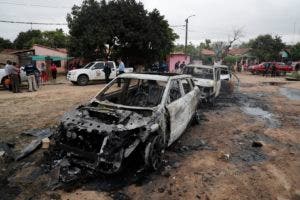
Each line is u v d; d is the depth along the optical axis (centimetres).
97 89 1677
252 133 791
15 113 928
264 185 476
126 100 634
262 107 1229
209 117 973
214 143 686
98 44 2475
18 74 1475
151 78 605
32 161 521
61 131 473
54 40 5647
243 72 4331
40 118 855
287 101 1424
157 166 505
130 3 2594
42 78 2194
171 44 2986
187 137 725
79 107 529
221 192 444
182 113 628
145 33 2595
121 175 476
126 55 2752
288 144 708
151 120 476
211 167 536
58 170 475
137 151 490
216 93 1222
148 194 427
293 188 475
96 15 2494
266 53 5750
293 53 5738
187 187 454
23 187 430
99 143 448
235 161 575
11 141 635
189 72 1256
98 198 407
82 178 454
